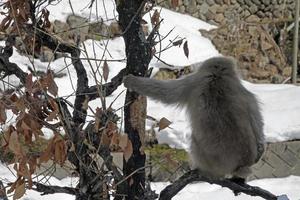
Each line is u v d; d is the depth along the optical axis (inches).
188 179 343.0
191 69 803.4
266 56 1019.3
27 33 323.9
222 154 360.5
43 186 313.6
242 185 344.2
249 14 1034.1
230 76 370.0
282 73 1034.1
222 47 974.4
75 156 305.7
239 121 359.6
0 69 322.7
